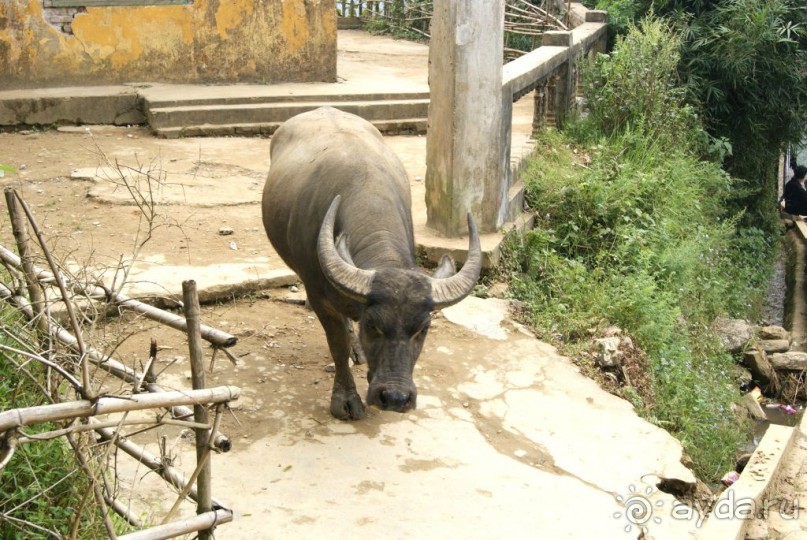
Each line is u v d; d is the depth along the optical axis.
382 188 5.57
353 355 6.45
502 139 8.25
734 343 10.46
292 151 6.37
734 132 14.61
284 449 5.34
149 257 7.61
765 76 13.95
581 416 6.11
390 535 4.65
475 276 4.90
